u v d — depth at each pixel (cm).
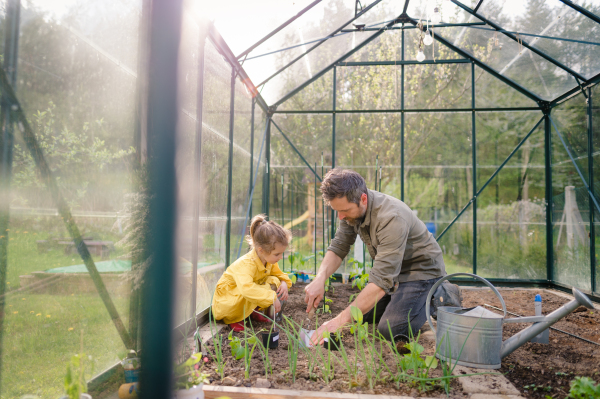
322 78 474
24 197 127
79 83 145
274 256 233
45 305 131
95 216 150
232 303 231
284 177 471
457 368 164
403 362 152
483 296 365
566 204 412
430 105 468
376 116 471
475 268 440
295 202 468
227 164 310
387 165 471
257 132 426
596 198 366
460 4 383
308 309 214
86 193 146
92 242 148
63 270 137
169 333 103
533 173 446
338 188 199
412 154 464
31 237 128
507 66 428
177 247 104
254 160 413
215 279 279
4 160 121
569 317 284
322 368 153
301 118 474
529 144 448
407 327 209
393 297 219
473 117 450
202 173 249
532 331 164
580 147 391
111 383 148
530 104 448
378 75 475
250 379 155
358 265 380
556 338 226
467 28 415
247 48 338
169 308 103
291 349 170
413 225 222
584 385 128
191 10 217
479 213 452
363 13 391
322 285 222
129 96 170
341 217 223
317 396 137
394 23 451
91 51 151
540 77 416
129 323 157
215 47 275
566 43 359
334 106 463
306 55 421
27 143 127
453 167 458
